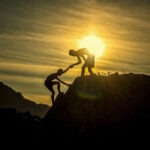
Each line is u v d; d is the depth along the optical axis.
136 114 18.73
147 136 17.78
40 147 19.98
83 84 20.86
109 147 17.80
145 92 19.77
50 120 20.73
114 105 19.36
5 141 22.66
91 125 18.98
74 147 18.52
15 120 24.95
